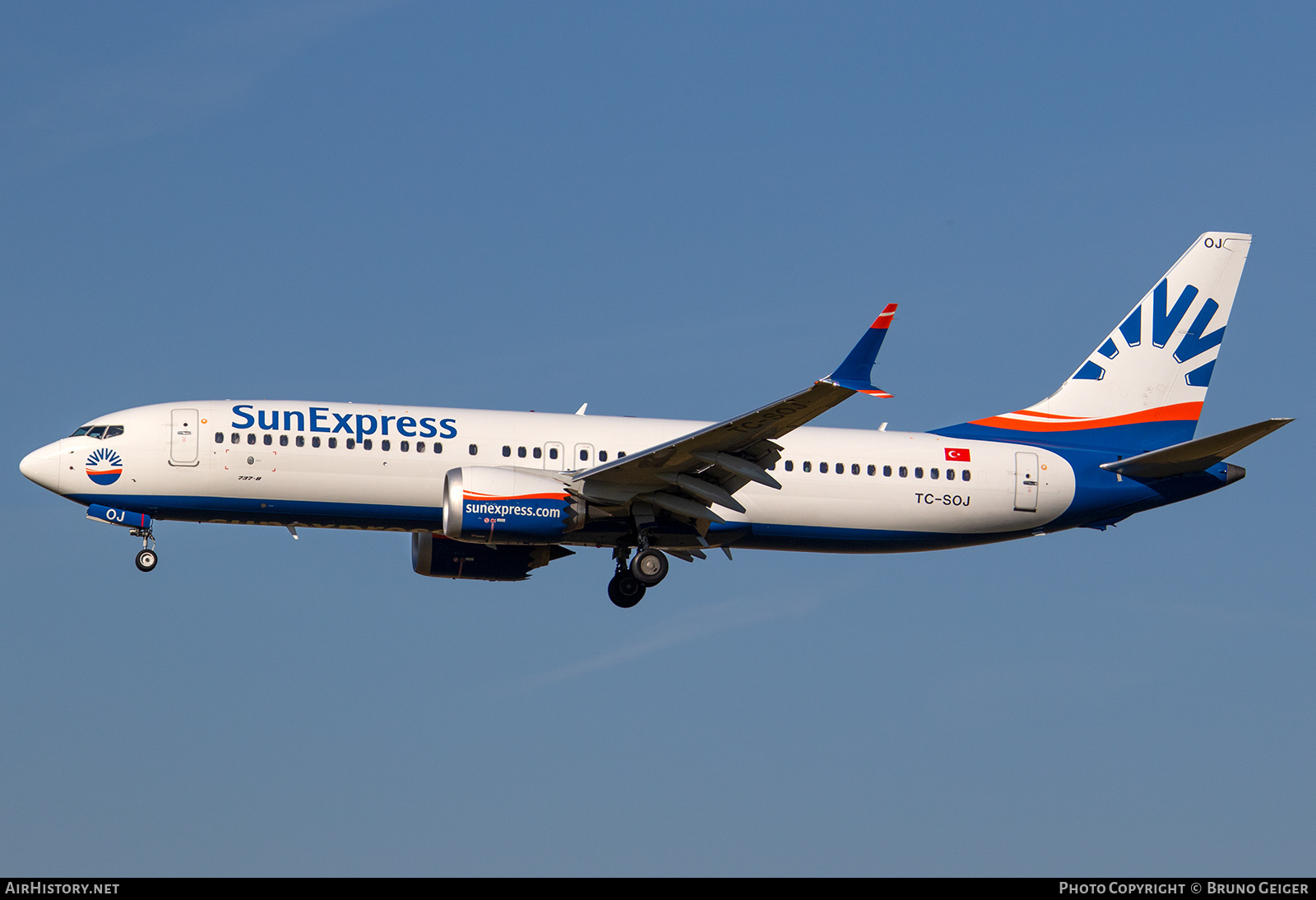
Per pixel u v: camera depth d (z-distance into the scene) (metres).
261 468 126.62
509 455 130.00
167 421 127.06
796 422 117.00
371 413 130.25
